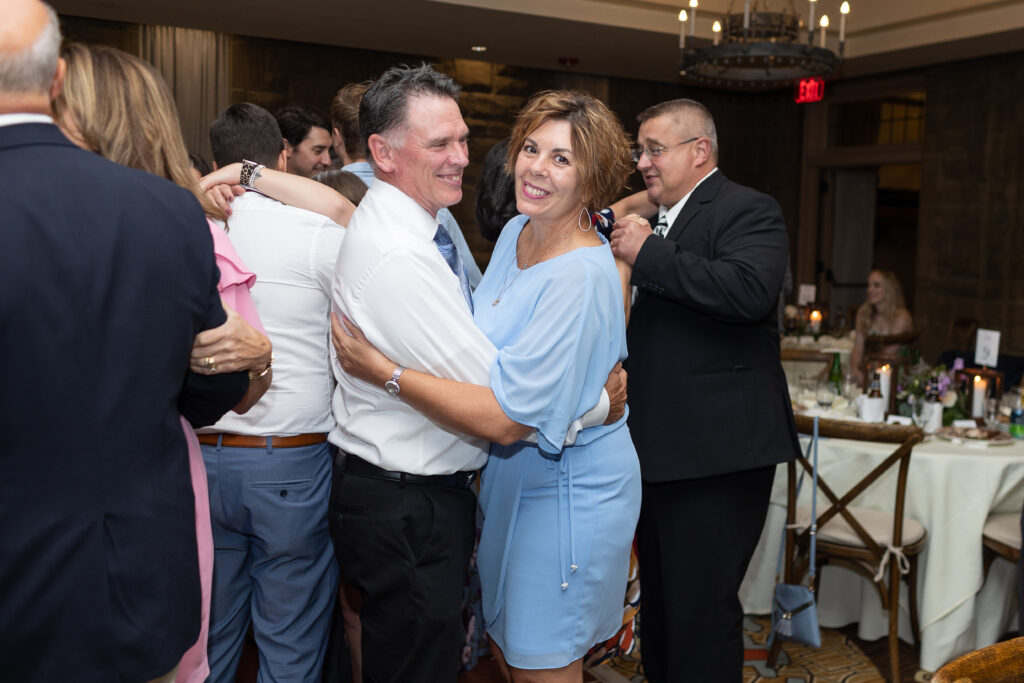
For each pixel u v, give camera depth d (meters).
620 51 8.17
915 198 12.34
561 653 1.76
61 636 1.07
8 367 1.02
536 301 1.64
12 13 1.09
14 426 1.03
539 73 9.29
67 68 1.35
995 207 7.93
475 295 1.88
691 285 2.12
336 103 2.68
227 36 8.00
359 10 6.86
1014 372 4.91
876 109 9.49
